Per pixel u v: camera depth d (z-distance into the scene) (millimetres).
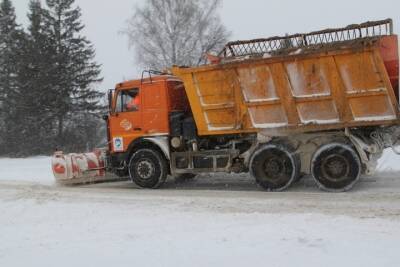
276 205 8555
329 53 9648
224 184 12172
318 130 10109
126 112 12234
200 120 11070
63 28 42562
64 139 41438
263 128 10453
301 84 10016
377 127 9945
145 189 11812
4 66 43812
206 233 6570
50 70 40875
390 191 9680
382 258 5199
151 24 38844
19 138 41469
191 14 38656
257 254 5535
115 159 12484
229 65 10477
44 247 6375
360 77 9562
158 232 6789
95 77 42594
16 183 13633
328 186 9969
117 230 7051
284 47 10516
